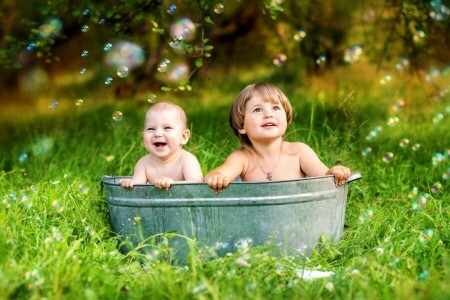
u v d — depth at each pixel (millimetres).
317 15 5531
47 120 6422
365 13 5555
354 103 4988
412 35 4891
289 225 2705
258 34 6109
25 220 3027
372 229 3027
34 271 2238
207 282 2240
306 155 3072
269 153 3059
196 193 2668
